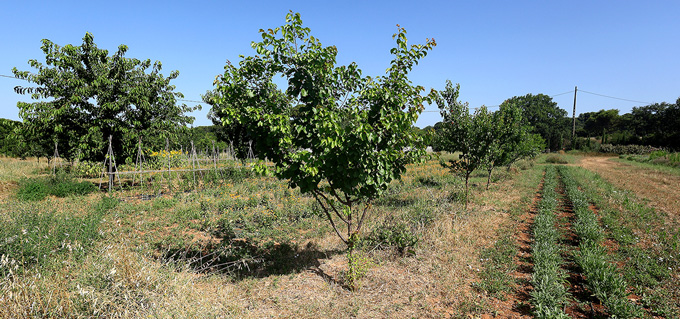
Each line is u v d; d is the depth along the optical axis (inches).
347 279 201.3
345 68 189.9
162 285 155.1
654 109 2333.9
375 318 163.3
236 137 654.5
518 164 1050.1
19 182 529.0
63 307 129.3
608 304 167.0
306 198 444.8
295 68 186.2
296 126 175.8
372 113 185.2
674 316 162.4
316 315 165.3
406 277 206.4
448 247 258.5
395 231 257.4
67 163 778.8
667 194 492.7
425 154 195.6
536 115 2391.7
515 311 172.2
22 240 182.7
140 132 555.2
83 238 215.8
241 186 536.1
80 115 509.4
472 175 757.3
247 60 182.5
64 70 504.4
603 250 244.8
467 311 171.2
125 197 463.5
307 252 254.7
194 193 478.3
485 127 401.7
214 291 180.2
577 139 2162.9
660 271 209.2
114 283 144.1
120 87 526.6
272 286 197.0
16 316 121.7
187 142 919.7
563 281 196.4
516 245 268.8
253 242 277.4
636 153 1676.9
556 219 354.6
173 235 289.4
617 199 445.4
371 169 178.5
